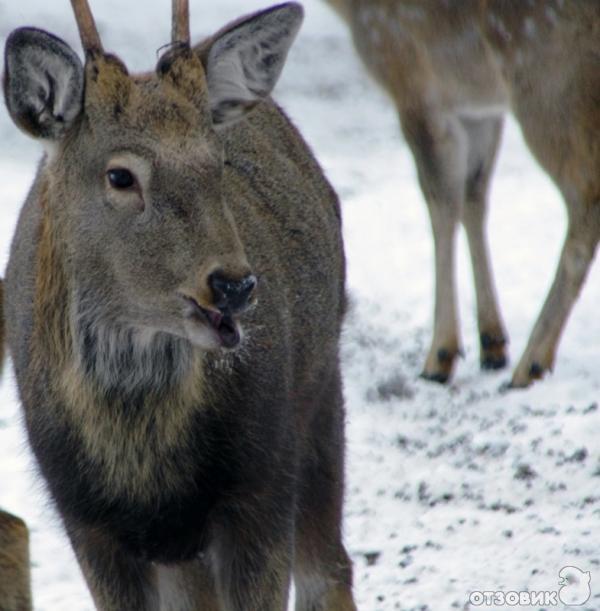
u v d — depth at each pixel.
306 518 10.59
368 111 29.09
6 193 23.06
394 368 17.56
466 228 18.02
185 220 8.33
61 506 9.23
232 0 33.53
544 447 14.11
